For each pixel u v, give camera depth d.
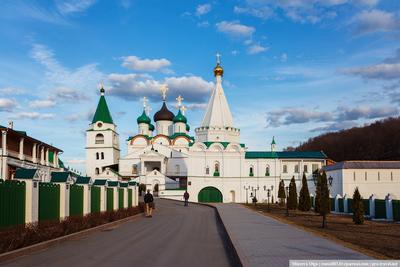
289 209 46.38
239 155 74.56
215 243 18.53
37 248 16.19
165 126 98.31
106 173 84.44
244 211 39.47
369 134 124.62
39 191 19.52
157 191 79.12
